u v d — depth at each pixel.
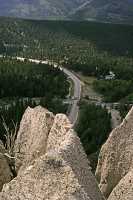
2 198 12.95
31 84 178.38
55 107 141.88
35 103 140.25
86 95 183.00
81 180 14.36
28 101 140.62
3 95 170.75
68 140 16.05
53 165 13.09
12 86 175.62
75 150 15.64
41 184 12.80
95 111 129.38
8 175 21.77
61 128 20.44
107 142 20.80
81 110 142.50
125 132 20.52
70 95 181.25
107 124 112.00
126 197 14.30
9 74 188.88
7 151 24.80
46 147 21.84
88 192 14.12
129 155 19.77
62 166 12.95
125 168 19.67
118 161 20.02
